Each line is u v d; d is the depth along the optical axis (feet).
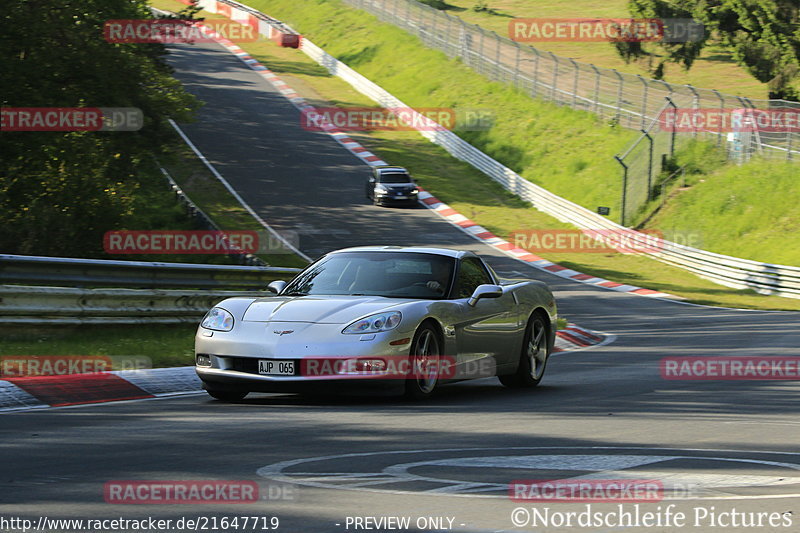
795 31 604.90
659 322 293.64
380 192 567.18
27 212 285.64
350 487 60.59
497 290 115.85
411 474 64.95
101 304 159.74
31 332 146.72
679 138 584.40
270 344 101.91
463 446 77.36
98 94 327.88
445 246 496.64
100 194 328.08
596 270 468.75
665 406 106.93
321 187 595.47
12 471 66.08
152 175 501.56
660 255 495.41
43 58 318.86
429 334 107.55
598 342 221.87
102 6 331.98
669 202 543.80
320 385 100.83
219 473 65.31
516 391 121.70
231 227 495.41
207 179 583.58
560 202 566.36
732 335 235.40
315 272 118.83
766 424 93.91
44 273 153.79
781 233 482.69
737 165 551.59
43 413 95.76
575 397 115.03
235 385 103.35
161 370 123.34
